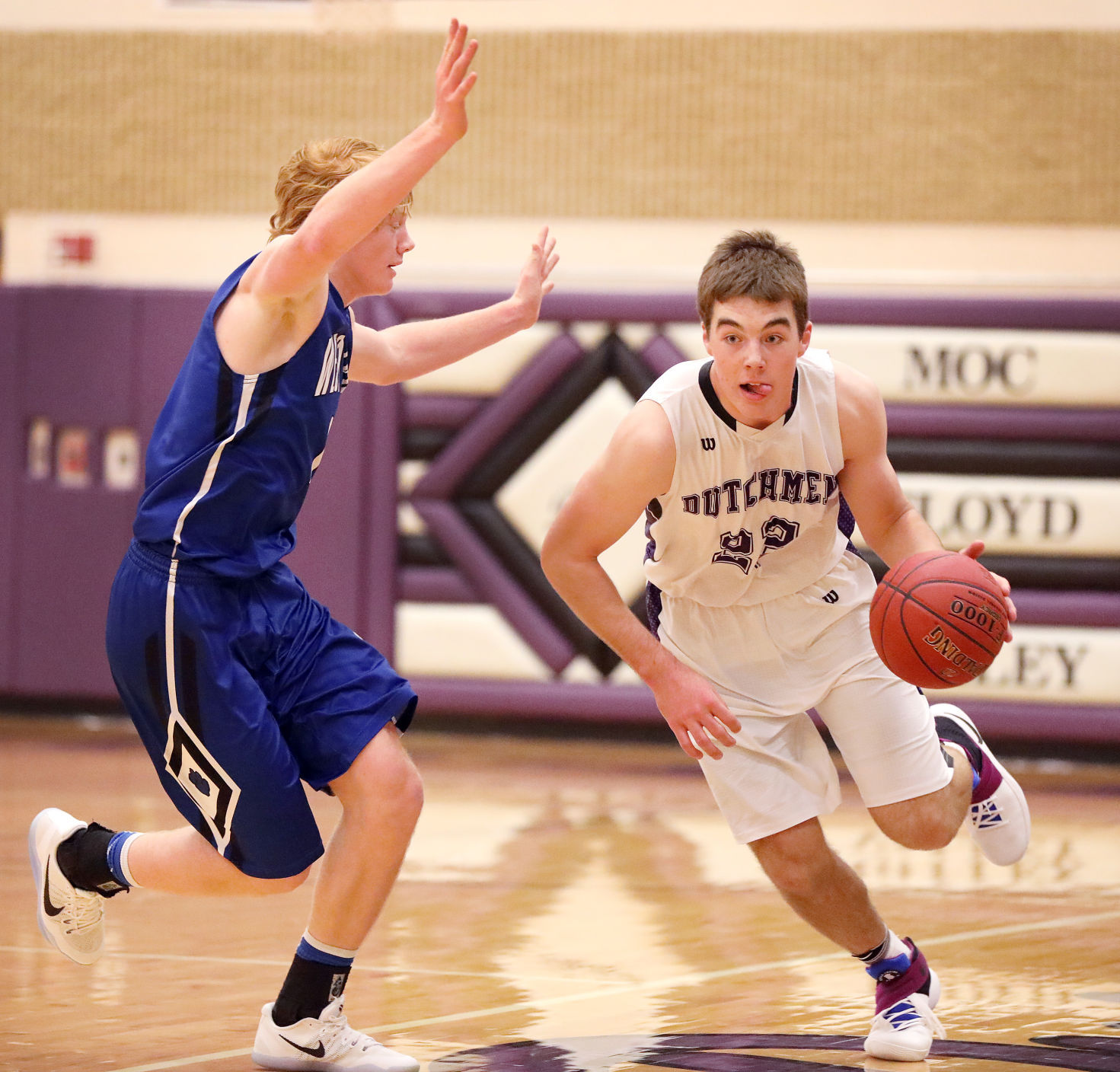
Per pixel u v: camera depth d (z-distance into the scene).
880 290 24.14
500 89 26.14
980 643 8.44
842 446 8.90
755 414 8.34
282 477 8.16
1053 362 23.28
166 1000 9.88
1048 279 24.14
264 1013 8.33
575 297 24.23
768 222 25.72
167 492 8.08
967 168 25.20
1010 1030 9.03
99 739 24.69
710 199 25.80
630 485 8.62
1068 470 23.27
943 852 16.34
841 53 25.33
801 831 8.77
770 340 8.16
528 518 24.53
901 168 25.33
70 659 26.23
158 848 8.63
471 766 22.59
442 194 26.41
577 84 25.95
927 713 9.14
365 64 26.38
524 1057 8.40
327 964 8.19
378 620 24.86
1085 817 19.05
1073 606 23.19
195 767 8.07
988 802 9.91
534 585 24.55
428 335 9.63
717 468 8.74
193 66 26.84
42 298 26.11
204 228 27.08
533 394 24.36
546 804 19.30
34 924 12.25
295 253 7.55
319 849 8.13
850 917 8.77
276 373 8.00
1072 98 24.88
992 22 24.98
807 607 9.16
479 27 26.09
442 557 24.80
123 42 27.00
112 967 10.86
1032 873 15.05
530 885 14.11
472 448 24.52
